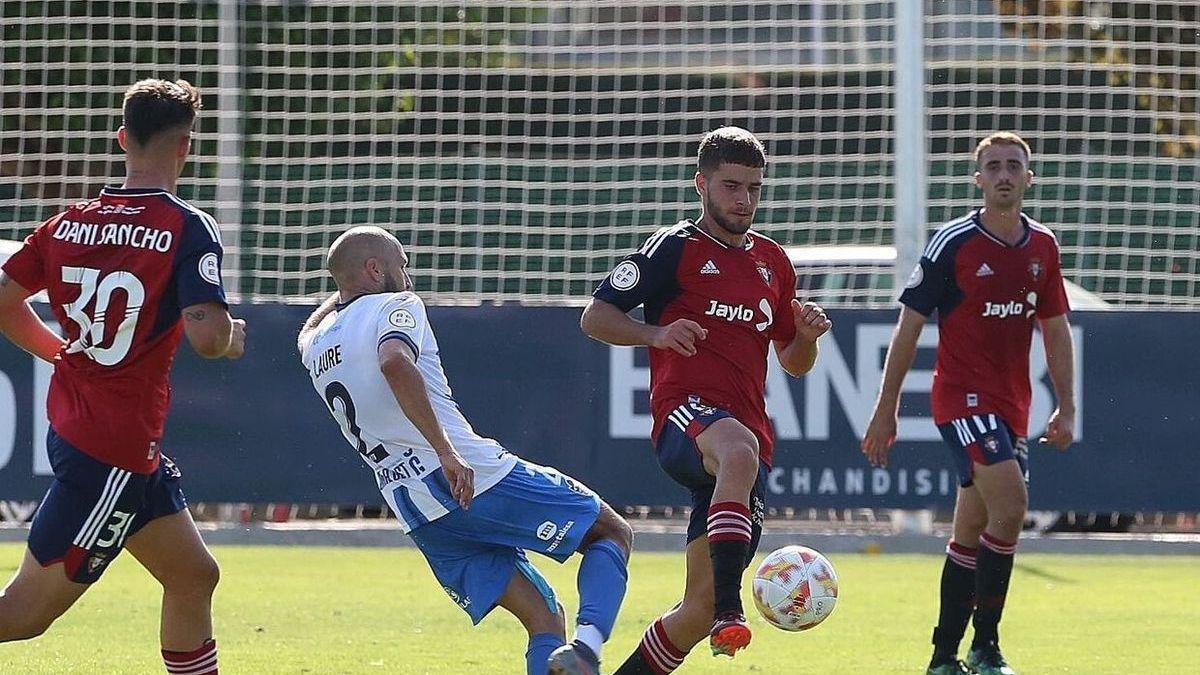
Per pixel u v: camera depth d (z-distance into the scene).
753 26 42.62
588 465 39.00
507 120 43.84
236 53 42.75
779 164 47.12
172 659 17.73
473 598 17.58
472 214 46.09
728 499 17.38
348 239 18.53
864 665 23.88
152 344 16.34
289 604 30.14
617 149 43.84
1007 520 23.16
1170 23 41.66
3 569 34.41
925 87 41.16
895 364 24.59
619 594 17.50
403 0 42.69
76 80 45.28
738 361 18.73
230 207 41.59
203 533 40.91
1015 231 24.12
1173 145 44.53
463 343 39.22
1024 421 24.30
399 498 17.61
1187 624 28.48
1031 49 44.28
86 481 16.33
